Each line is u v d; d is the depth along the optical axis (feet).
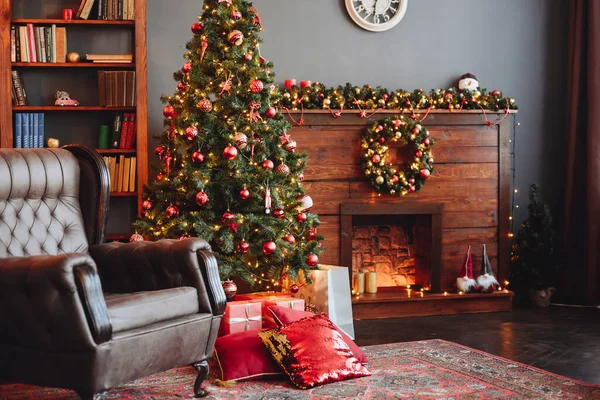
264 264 14.40
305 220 14.58
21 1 16.44
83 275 8.32
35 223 10.91
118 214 17.02
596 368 12.01
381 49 18.69
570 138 19.29
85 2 16.05
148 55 17.31
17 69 16.46
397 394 10.36
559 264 18.85
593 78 18.58
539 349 13.48
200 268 10.35
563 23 19.85
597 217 18.60
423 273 18.43
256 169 13.99
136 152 16.29
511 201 19.69
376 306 17.06
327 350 11.18
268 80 14.46
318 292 14.12
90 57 16.08
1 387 10.98
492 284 17.79
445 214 17.99
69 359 8.46
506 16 19.51
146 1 17.11
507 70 19.56
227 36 14.19
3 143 15.64
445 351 13.19
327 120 17.20
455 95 17.94
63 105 16.08
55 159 11.30
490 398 10.14
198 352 10.14
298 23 18.15
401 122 17.12
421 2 18.93
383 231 18.94
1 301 8.77
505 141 18.33
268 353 11.40
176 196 14.23
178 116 14.32
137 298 9.14
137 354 8.93
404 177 17.29
